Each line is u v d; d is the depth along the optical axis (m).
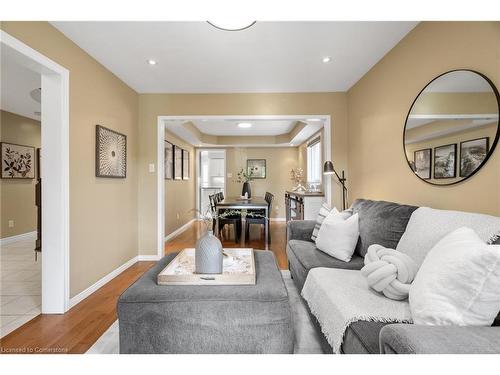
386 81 2.68
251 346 1.40
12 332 1.89
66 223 2.23
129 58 2.75
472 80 1.63
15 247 4.44
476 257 0.94
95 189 2.71
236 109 3.79
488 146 1.52
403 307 1.26
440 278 1.02
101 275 2.81
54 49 2.15
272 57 2.76
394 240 1.82
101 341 1.78
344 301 1.34
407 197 2.34
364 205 2.40
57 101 2.21
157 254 3.80
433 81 1.97
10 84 3.39
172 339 1.40
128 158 3.49
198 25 2.18
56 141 2.20
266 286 1.53
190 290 1.47
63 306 2.18
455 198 1.78
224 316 1.41
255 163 7.57
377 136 2.88
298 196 4.58
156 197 3.80
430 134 2.00
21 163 4.98
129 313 1.41
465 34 1.70
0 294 2.54
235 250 2.25
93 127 2.69
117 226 3.17
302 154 7.05
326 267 1.97
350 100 3.66
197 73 3.15
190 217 7.12
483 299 0.94
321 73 3.16
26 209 5.11
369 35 2.35
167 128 5.12
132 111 3.61
